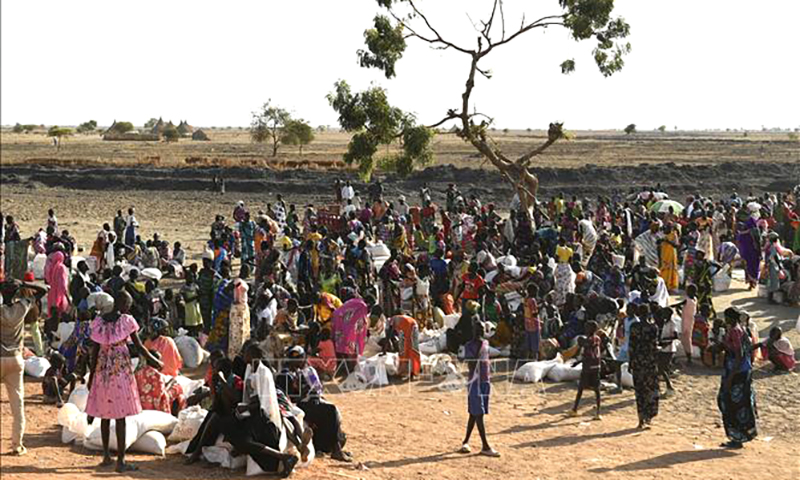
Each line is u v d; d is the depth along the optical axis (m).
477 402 11.24
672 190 56.25
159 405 11.53
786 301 22.00
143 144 126.69
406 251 26.77
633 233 29.45
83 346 13.53
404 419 12.95
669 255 23.48
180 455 10.61
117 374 9.58
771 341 15.94
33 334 15.15
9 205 48.28
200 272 17.59
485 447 11.28
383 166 28.25
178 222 41.94
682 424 13.01
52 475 9.12
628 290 19.78
